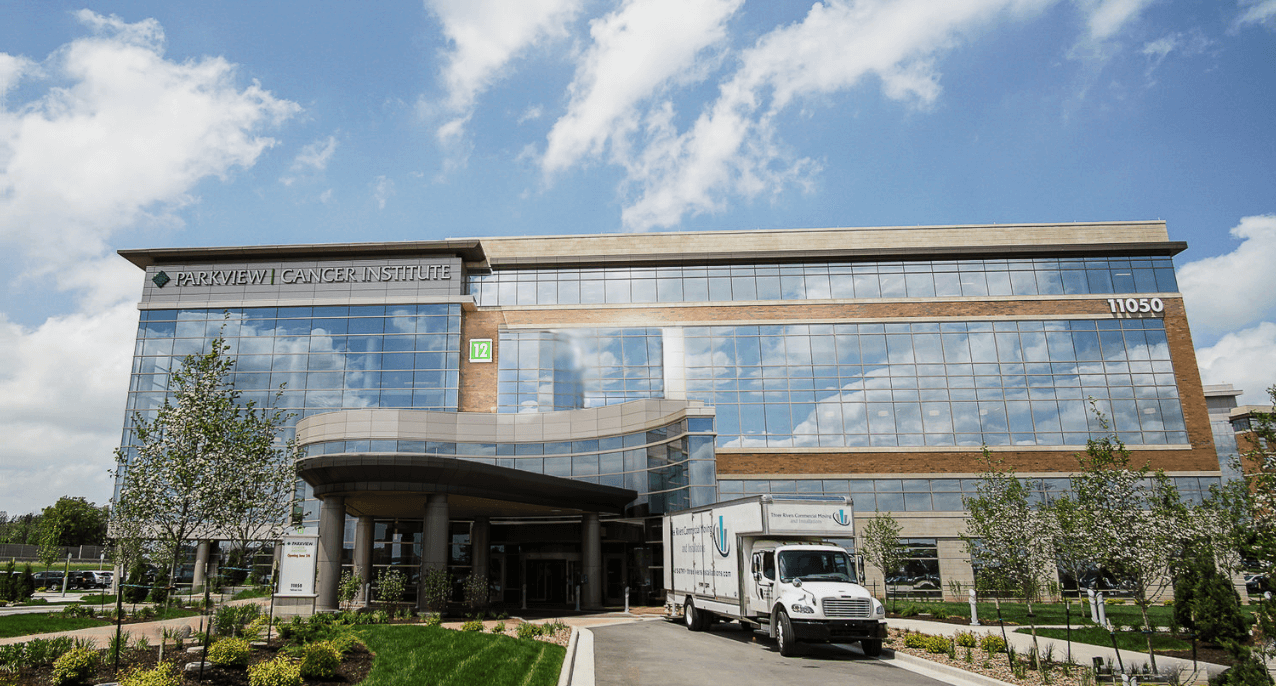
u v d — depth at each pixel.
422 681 11.85
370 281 46.00
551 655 15.19
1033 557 15.43
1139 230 45.69
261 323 45.31
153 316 45.62
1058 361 43.41
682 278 46.12
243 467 13.09
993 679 13.08
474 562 33.31
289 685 11.09
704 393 43.44
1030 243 45.50
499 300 46.62
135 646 15.47
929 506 40.84
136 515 12.21
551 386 44.00
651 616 27.44
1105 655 16.09
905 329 44.19
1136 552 13.36
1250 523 11.31
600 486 32.44
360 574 32.41
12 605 29.88
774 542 18.61
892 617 27.97
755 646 17.98
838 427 42.31
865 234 46.09
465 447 40.38
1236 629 15.12
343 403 43.53
